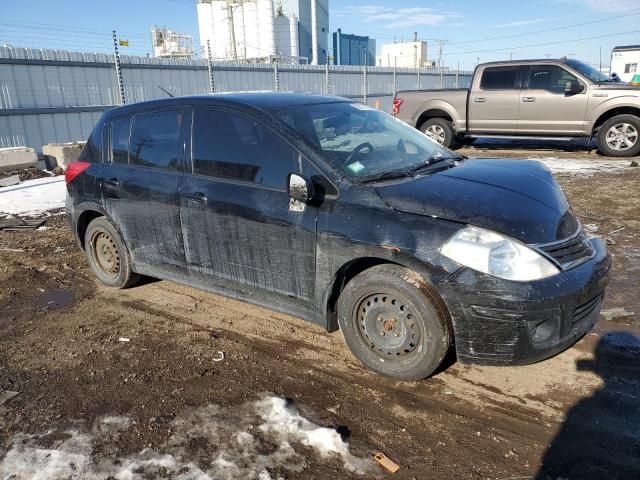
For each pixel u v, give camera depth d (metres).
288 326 3.96
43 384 3.30
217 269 3.84
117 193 4.37
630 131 10.66
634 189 7.84
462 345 2.85
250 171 3.56
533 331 2.74
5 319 4.31
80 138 15.48
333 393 3.08
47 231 6.95
